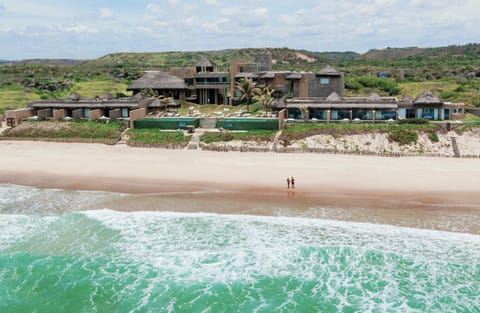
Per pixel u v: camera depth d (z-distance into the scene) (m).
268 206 42.94
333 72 88.69
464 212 40.12
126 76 160.12
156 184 50.88
